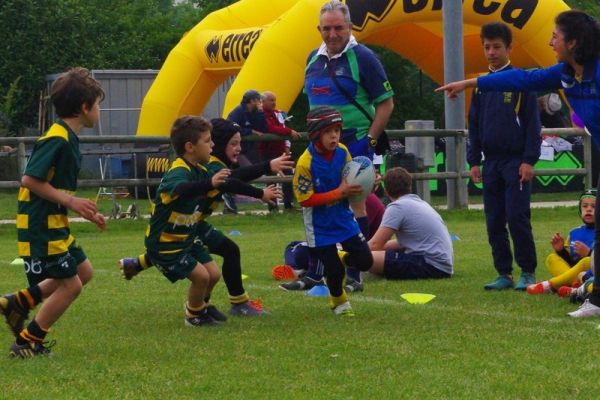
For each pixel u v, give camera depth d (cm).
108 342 855
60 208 793
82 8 4762
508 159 1156
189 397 664
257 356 788
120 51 5091
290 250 1323
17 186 2156
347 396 660
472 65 3509
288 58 2766
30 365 766
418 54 3547
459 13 2630
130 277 1014
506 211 1166
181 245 913
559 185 3228
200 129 907
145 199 3138
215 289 1192
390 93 1170
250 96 2152
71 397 670
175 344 844
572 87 948
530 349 795
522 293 1131
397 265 1253
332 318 967
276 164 934
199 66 3322
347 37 1170
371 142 1170
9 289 1209
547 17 3025
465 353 785
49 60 4616
